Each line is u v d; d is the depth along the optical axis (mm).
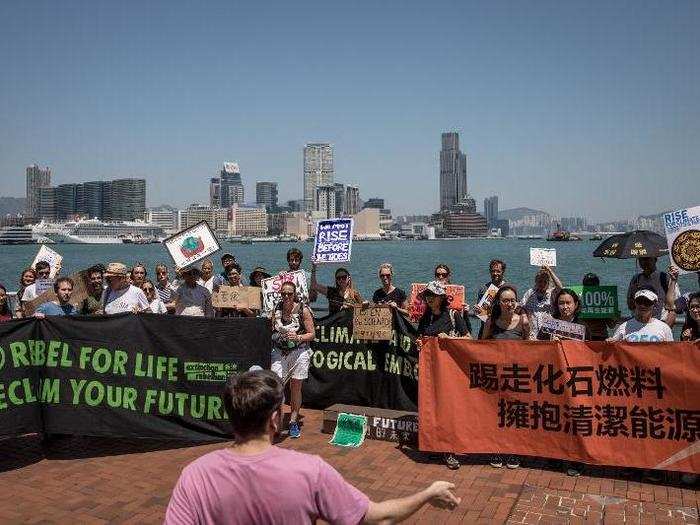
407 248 154375
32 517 5160
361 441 7168
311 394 8828
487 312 8969
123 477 6070
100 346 6863
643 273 8461
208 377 7129
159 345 7031
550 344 6168
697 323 6496
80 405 6770
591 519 5020
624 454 5895
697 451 5668
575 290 8742
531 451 6184
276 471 2402
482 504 5359
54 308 7266
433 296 6922
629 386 5898
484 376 6348
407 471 6234
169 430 7000
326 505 2430
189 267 9102
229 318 7203
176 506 2422
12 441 7230
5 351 6434
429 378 6520
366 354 8539
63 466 6395
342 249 9578
